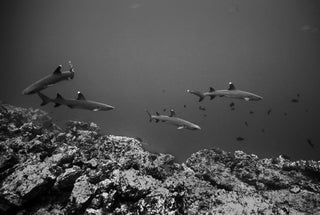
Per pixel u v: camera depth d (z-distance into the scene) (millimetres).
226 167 5855
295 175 5852
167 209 3678
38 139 5266
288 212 4262
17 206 3854
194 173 5500
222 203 4473
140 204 3781
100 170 4352
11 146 4902
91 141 5945
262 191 5230
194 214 4141
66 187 4324
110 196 3908
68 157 4762
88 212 3777
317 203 4809
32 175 4160
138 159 4719
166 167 5453
